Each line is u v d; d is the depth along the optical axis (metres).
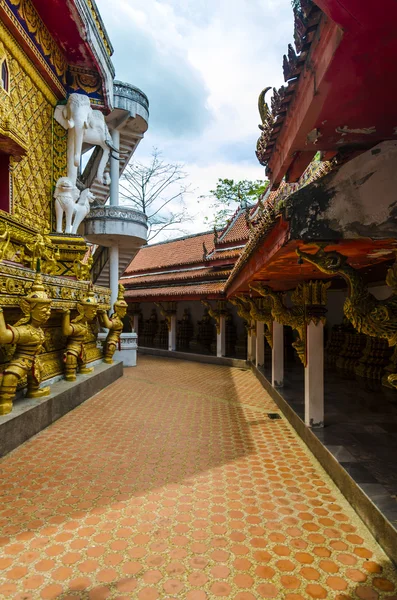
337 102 2.41
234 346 18.14
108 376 10.69
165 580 2.71
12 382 5.54
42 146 9.56
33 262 7.83
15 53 8.07
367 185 2.75
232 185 29.97
